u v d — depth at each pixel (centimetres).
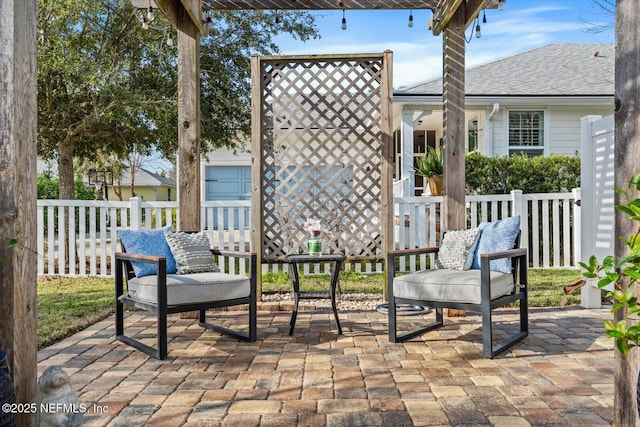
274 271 686
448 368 302
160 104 766
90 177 1252
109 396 258
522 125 1016
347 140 542
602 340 361
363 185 543
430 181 794
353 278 644
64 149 824
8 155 187
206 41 872
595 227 462
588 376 284
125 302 363
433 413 234
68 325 401
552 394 257
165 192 2486
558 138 1013
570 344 352
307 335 387
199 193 451
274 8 476
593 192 465
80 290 579
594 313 454
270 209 539
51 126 770
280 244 539
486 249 388
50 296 539
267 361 319
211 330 403
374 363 313
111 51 777
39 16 679
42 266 682
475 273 360
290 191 544
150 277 355
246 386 272
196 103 449
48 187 1345
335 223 542
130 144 923
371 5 473
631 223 183
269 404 246
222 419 229
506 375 288
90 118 736
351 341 368
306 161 543
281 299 529
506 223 391
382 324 423
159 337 323
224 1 473
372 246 538
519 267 381
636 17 180
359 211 541
